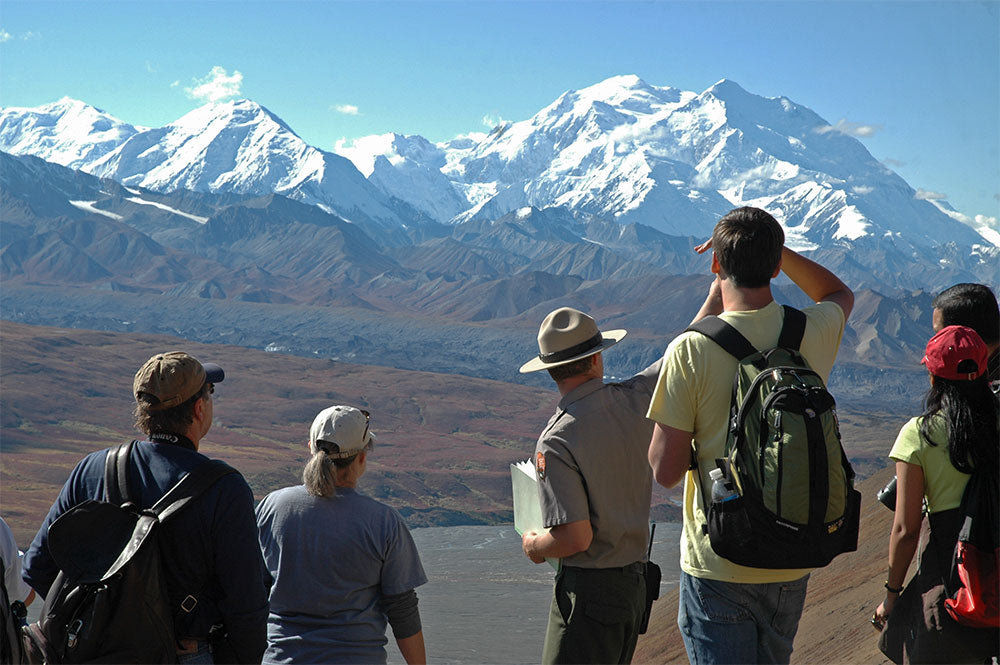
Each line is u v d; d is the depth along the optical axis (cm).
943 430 309
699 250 322
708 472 294
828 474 268
